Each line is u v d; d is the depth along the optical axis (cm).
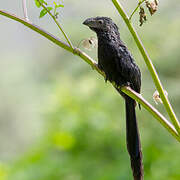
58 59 1853
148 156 1067
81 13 1666
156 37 1513
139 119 1365
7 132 2484
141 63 1458
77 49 574
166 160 1051
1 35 2783
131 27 488
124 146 1225
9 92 2472
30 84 2409
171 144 1255
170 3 1609
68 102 1400
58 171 1173
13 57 2638
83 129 1262
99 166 1195
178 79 1466
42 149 1270
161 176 1028
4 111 2466
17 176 1170
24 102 2422
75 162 1207
